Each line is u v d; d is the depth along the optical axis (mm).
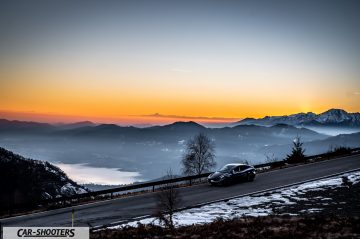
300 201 27219
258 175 41094
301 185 33031
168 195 26797
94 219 24719
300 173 40094
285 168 45375
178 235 18438
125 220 24062
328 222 19359
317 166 44719
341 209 24156
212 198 30016
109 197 34031
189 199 29953
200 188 34969
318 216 21328
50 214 27156
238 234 17844
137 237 18453
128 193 35438
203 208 26781
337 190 30094
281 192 30750
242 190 32750
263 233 17531
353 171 38531
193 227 20391
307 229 17938
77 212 27219
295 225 19047
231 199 29297
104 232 20344
